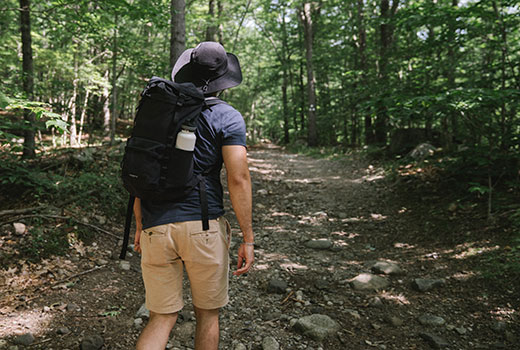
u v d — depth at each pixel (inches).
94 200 172.4
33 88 216.2
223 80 68.5
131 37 317.4
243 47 788.6
